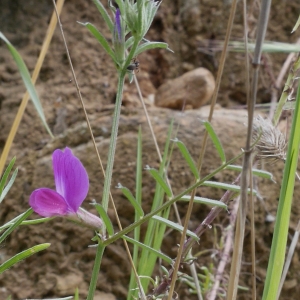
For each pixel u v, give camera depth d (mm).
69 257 314
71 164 119
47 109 369
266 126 152
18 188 338
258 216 306
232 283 139
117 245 311
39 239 316
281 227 147
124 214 312
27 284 312
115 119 129
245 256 306
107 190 127
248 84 120
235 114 344
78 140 341
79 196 119
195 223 307
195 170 132
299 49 214
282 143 151
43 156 347
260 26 105
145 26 126
